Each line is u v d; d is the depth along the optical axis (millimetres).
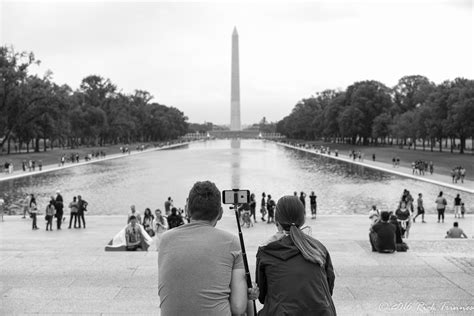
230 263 4539
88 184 63438
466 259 12062
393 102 154250
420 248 13891
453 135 110812
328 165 94188
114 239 16578
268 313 4758
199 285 4379
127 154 138250
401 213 25859
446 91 109250
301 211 5160
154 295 9391
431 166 72812
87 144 188000
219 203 4867
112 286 9914
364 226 30688
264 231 28609
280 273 4797
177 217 22984
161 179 68938
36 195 52656
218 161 107000
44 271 11008
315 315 4676
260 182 64125
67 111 121188
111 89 175000
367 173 77250
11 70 98750
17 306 8812
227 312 4414
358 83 165500
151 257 12305
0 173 78500
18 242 18812
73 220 35156
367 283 10156
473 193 52344
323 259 4961
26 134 118875
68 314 8461
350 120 150250
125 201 47969
